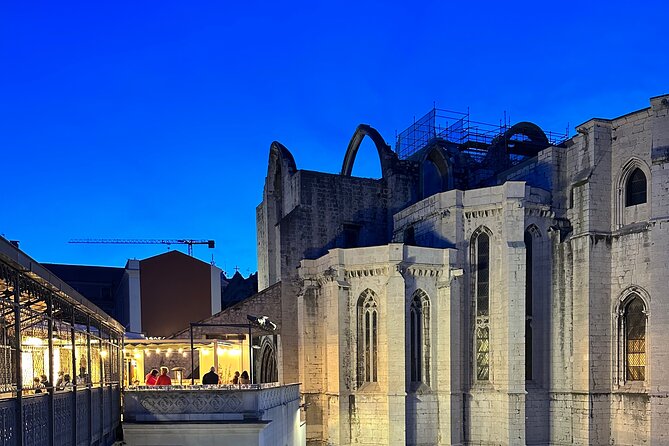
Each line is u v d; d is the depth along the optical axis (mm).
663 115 34031
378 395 36562
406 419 36062
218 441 19156
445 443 36250
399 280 36125
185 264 58000
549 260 38281
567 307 37625
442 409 36562
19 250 11398
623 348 36000
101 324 20172
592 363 35844
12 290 13578
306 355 40594
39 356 20047
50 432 13211
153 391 19875
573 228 38031
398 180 48000
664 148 33750
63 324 15438
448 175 48875
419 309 37594
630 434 34688
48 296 14141
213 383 25031
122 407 20906
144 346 34062
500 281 37094
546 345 37906
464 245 38500
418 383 37094
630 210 36344
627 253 35938
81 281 69938
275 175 53656
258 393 19797
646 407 33906
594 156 37562
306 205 45188
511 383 35719
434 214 39812
